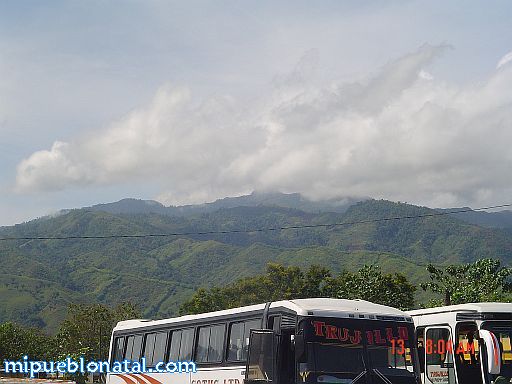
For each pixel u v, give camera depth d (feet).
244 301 237.25
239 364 53.47
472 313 58.39
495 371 51.06
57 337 271.08
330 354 44.37
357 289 176.35
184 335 63.16
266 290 233.14
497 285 132.98
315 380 43.37
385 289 173.68
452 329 59.98
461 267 137.80
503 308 58.29
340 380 43.68
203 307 246.47
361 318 46.01
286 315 47.29
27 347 274.77
